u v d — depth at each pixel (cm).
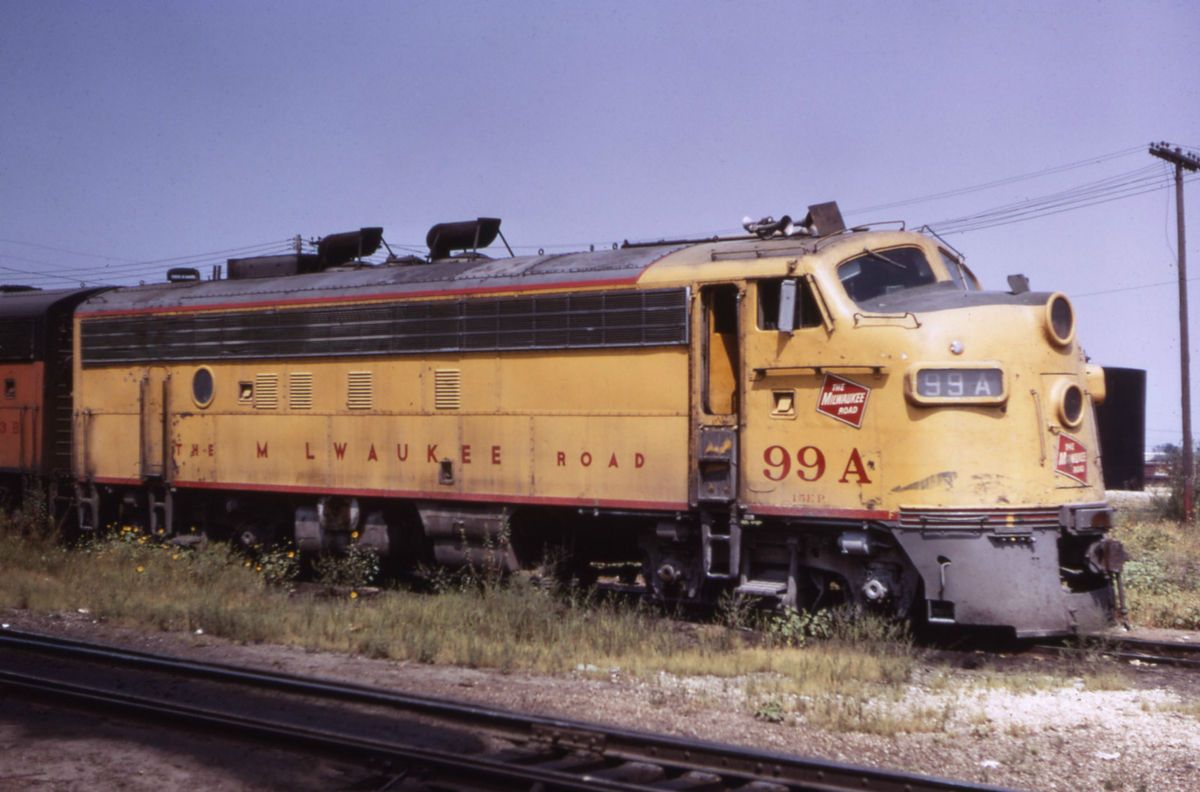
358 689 838
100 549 1567
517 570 1314
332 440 1442
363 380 1417
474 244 1508
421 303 1366
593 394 1231
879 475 1064
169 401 1611
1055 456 1060
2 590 1345
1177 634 1156
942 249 1242
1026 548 1031
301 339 1476
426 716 789
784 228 1226
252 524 1577
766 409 1130
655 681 929
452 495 1331
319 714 809
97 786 661
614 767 688
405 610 1183
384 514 1425
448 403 1340
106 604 1239
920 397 1046
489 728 755
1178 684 924
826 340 1098
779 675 942
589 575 1439
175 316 1606
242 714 817
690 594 1202
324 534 1479
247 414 1526
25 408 1794
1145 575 1390
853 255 1135
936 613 1049
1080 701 858
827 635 1066
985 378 1044
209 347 1568
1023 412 1050
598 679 946
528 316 1280
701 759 671
